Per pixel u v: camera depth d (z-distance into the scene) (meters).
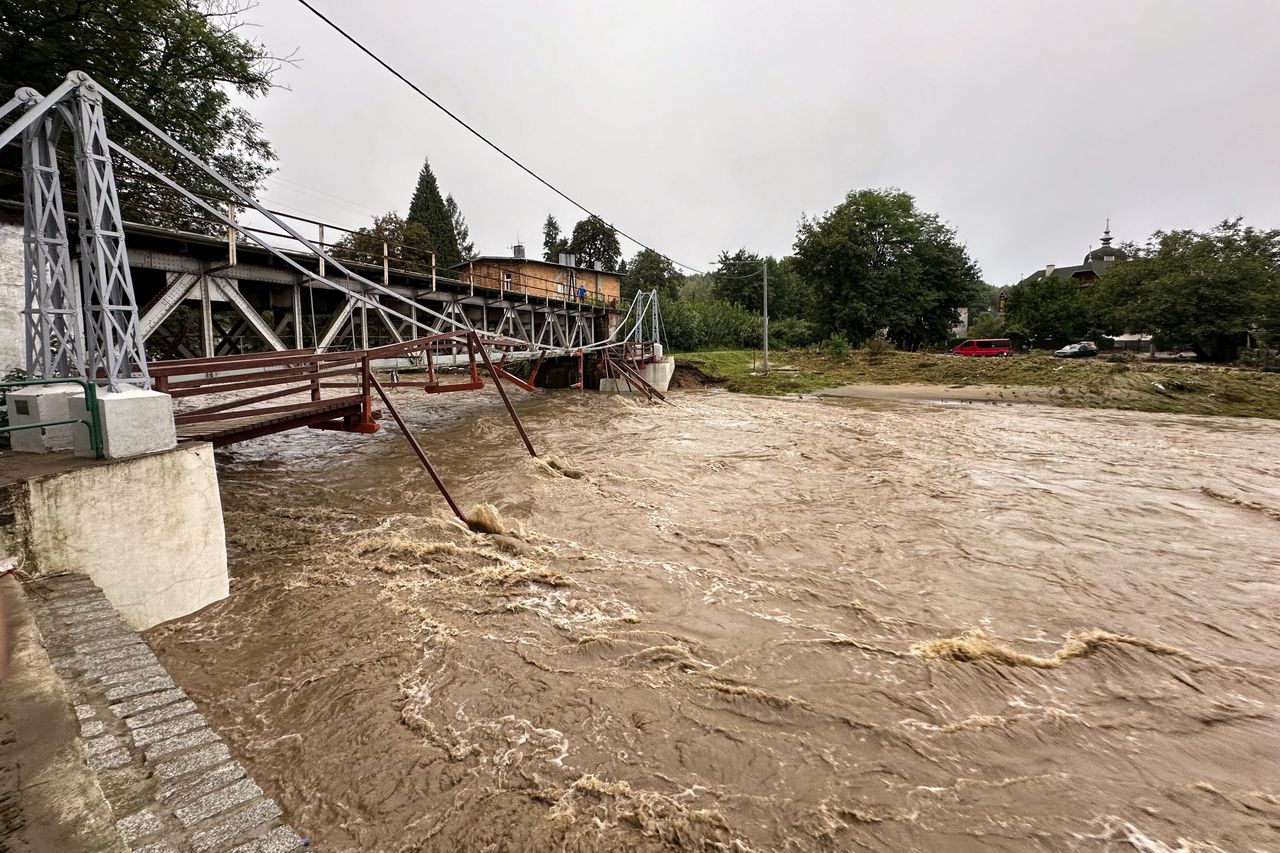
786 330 56.62
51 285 6.44
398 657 5.75
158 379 7.21
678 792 4.16
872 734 4.82
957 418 24.95
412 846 3.67
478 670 5.56
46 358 6.37
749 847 3.71
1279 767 4.57
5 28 12.27
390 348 11.02
